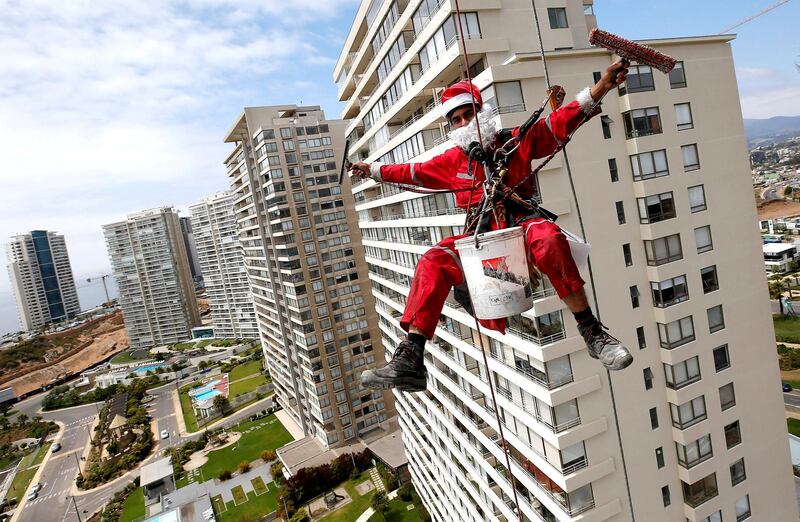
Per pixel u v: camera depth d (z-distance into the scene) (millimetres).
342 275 56062
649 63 3334
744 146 18609
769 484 19641
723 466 18656
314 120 55062
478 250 3482
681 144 17547
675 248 17516
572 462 16234
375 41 25969
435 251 3807
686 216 17625
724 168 18281
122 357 139875
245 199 67688
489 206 3652
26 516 60406
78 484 65312
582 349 15852
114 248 148375
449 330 22953
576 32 19234
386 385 3465
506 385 18688
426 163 4195
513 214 3703
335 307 55969
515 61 15461
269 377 93562
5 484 70625
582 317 3492
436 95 20578
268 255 61688
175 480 59594
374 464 53031
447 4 16547
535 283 3625
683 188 17594
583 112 3494
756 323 19016
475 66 18125
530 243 3408
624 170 17125
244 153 60875
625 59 3311
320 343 55406
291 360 62688
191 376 108625
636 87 16812
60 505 61438
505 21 17297
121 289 150625
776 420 19641
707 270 18109
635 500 17500
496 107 15320
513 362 17719
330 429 56500
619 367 3291
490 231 3674
